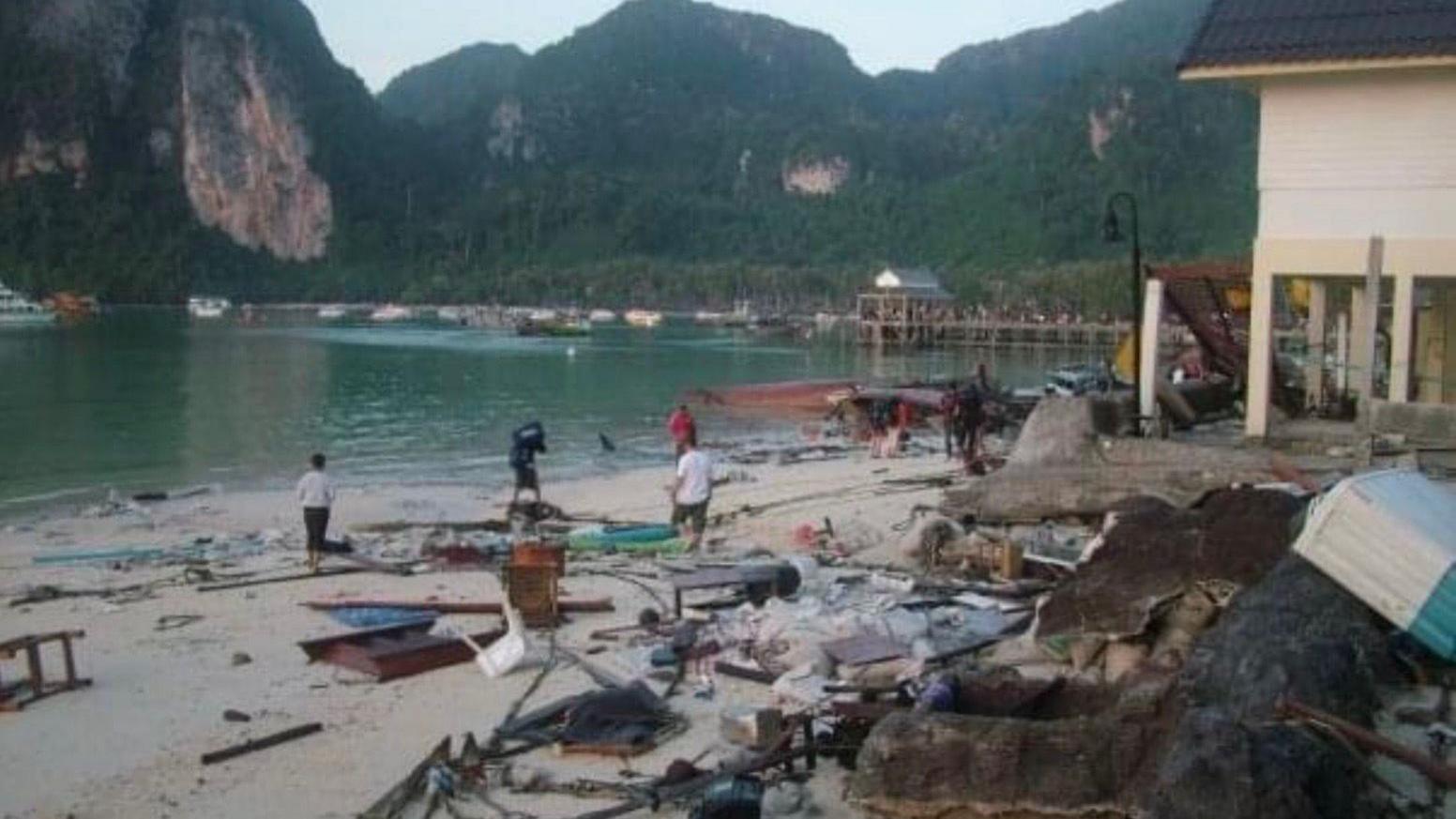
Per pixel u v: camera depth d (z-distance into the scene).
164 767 10.31
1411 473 10.71
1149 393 21.75
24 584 18.16
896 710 9.01
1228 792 6.35
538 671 12.73
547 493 27.67
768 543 19.69
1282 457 18.22
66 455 36.47
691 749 10.26
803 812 8.71
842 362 84.12
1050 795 7.64
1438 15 19.41
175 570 19.06
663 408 50.06
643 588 16.53
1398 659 9.35
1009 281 145.50
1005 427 38.06
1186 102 199.12
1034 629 11.89
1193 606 10.91
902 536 17.69
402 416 47.50
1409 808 7.15
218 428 43.47
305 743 10.78
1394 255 19.67
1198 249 171.38
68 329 129.62
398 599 16.45
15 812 9.47
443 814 9.10
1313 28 19.97
